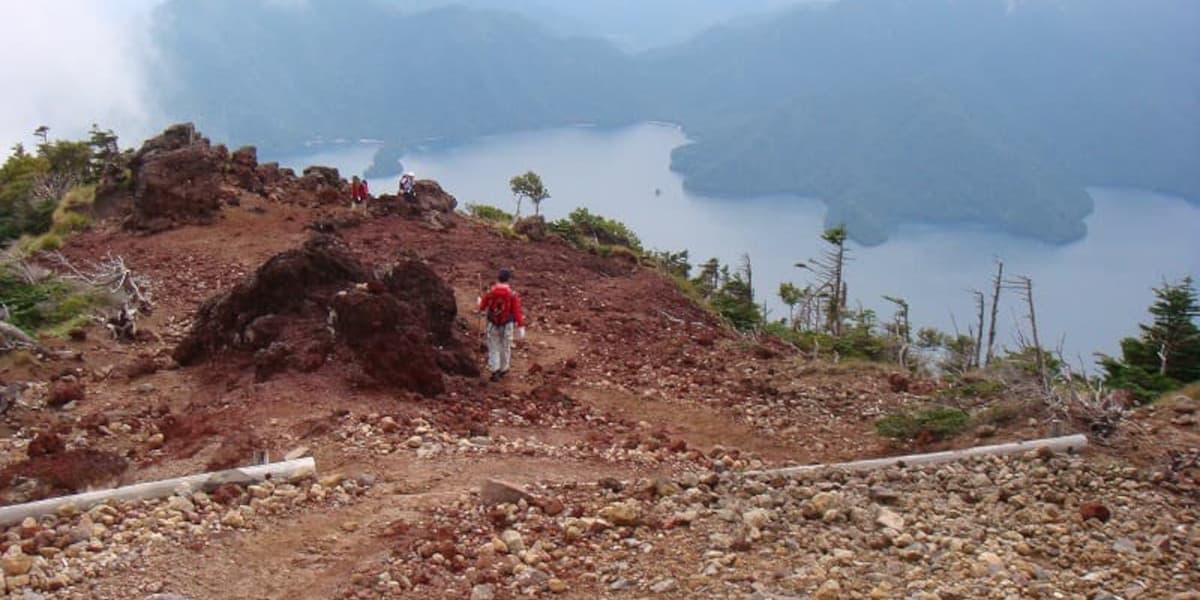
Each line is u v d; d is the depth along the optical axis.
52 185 34.44
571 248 28.17
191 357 14.16
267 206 28.16
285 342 12.62
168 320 18.06
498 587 6.75
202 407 11.75
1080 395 11.80
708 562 7.10
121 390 13.20
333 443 10.01
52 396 12.70
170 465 9.77
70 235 26.67
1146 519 8.23
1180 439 10.41
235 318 13.91
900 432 12.34
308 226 25.75
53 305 17.91
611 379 15.05
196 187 26.70
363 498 8.46
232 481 8.52
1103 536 7.79
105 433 11.29
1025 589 6.68
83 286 19.19
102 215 28.58
